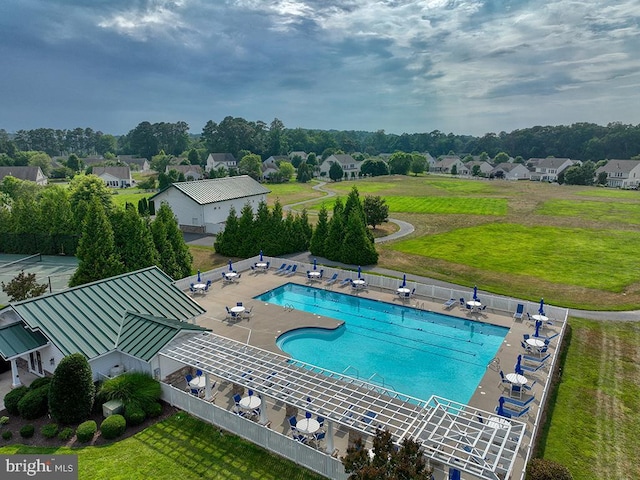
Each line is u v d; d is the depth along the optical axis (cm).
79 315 2361
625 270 4388
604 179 13462
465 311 3356
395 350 2856
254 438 1842
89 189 6366
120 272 3294
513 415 2009
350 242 4722
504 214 7681
